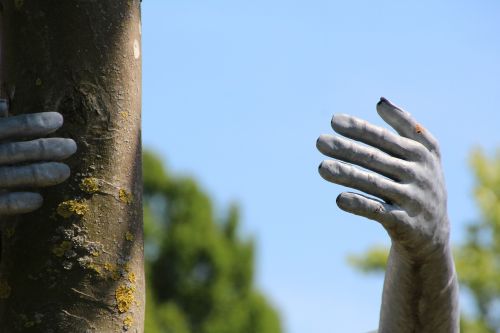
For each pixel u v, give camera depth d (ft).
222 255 93.20
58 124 22.94
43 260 23.32
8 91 24.12
